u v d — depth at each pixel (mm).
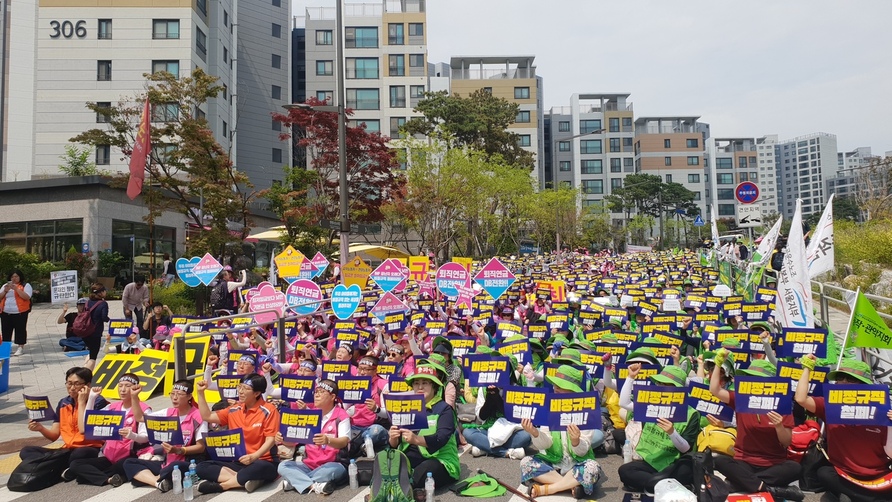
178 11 42625
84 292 27391
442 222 39562
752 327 11031
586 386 8281
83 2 42250
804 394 6539
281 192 29688
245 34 58250
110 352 15078
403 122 61375
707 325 13078
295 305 13195
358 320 15914
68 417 8320
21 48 47000
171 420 7805
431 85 69438
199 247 24109
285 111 60781
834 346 10875
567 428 6949
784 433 6613
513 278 15438
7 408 11984
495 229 48562
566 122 102062
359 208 30953
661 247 88500
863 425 6195
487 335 14117
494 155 47062
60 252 29625
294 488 7629
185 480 7457
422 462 7344
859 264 20391
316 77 61969
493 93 78875
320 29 62312
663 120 106500
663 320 13969
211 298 17578
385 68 61719
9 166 46375
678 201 91062
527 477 7441
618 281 24625
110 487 7922
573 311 18141
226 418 8188
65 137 41844
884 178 46312
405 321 13789
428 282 21234
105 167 41250
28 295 17016
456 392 10000
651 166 101688
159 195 25281
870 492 6184
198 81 25891
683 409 6789
